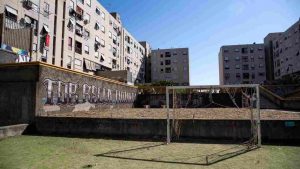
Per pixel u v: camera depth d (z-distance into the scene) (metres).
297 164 7.25
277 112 19.59
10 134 12.32
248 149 9.52
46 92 15.76
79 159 7.88
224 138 11.62
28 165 7.12
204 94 30.06
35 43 30.25
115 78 44.12
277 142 10.94
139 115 17.83
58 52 35.25
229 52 78.31
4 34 19.44
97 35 48.09
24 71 15.23
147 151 9.16
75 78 19.61
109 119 12.95
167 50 84.88
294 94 30.12
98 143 10.80
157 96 35.12
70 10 38.56
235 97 29.86
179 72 83.19
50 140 11.46
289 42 59.97
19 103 14.98
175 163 7.43
